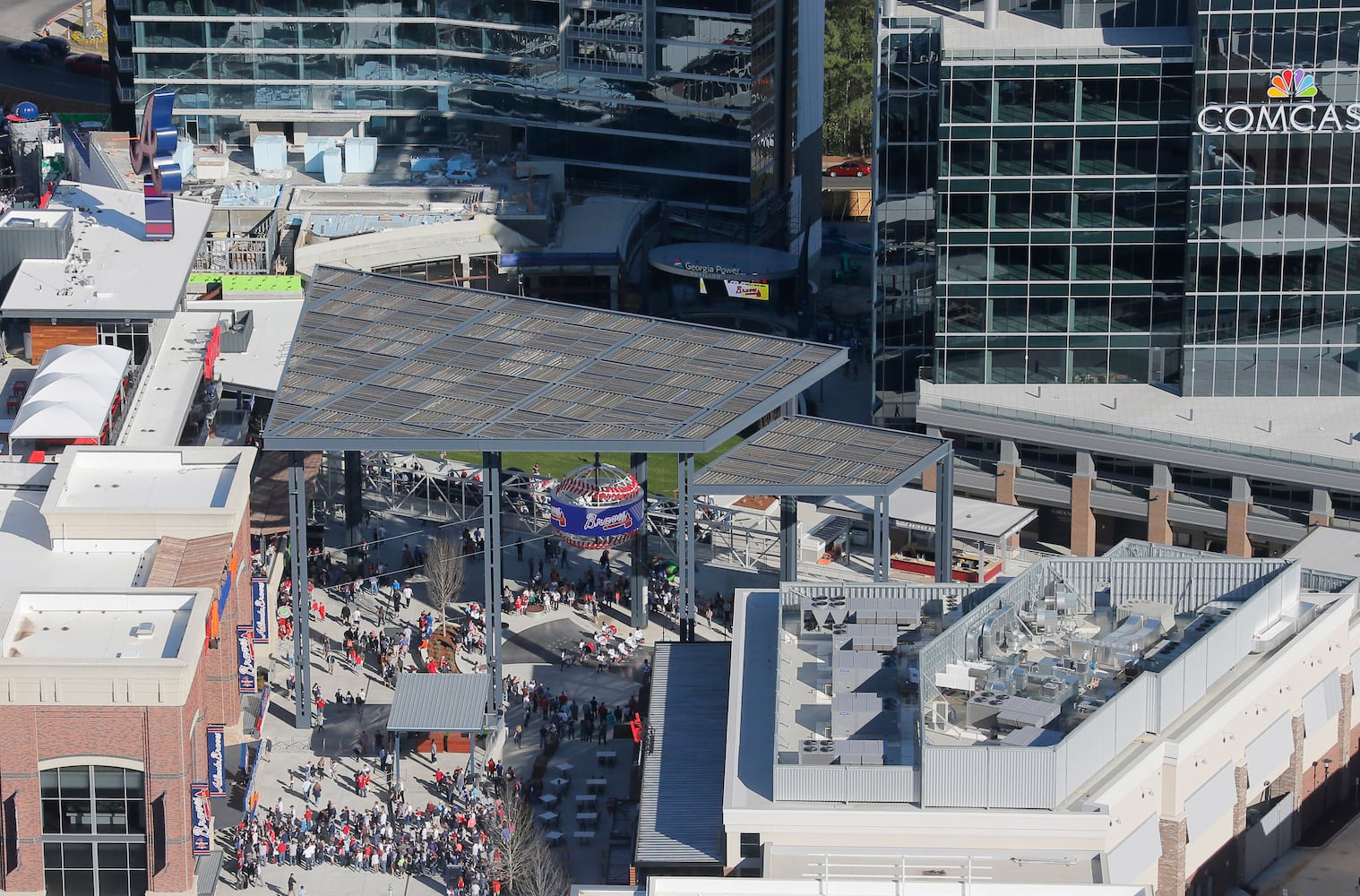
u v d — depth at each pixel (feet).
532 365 579.89
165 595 447.83
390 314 617.62
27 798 419.74
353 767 524.93
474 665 576.20
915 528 621.72
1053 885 363.97
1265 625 458.91
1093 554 643.45
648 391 559.79
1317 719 476.54
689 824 420.77
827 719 425.69
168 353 640.58
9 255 638.12
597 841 492.54
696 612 605.73
